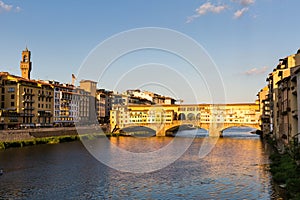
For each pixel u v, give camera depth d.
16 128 105.38
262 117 131.12
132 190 43.78
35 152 81.44
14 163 64.88
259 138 131.88
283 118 73.44
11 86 118.06
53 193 42.56
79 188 44.97
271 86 103.00
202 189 43.75
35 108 124.81
